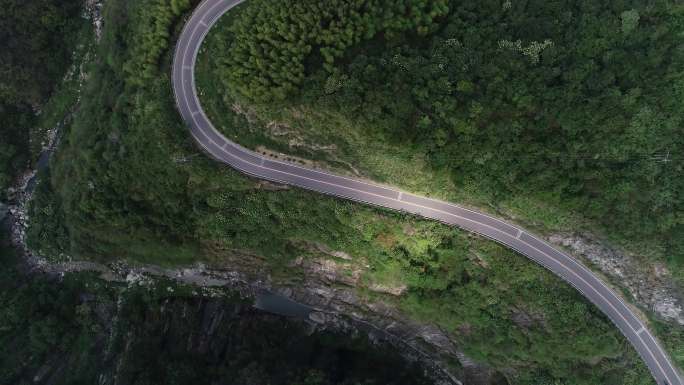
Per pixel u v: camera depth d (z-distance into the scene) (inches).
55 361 4082.2
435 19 3191.4
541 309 3403.1
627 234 3085.6
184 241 3828.7
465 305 3604.8
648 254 3107.8
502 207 3329.2
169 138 3326.8
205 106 3390.7
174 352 4028.1
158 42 3400.6
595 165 3024.1
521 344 3513.8
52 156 4244.6
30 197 4306.1
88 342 4141.2
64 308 4156.0
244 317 4168.3
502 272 3442.4
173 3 3339.1
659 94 2910.9
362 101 2987.2
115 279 4234.7
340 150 3280.0
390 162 3267.7
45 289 4178.2
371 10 3051.2
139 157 3452.3
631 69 2952.8
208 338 4104.3
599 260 3267.7
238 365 3855.8
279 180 3464.6
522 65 2999.5
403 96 2967.5
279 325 4185.5
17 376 3973.9
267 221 3572.8
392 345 4195.4
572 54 3063.5
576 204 3078.2
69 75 4279.0
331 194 3474.4
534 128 3031.5
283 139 3326.8
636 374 3336.6
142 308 4192.9
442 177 3292.3
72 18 4229.8
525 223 3363.7
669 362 3275.1
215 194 3533.5
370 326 4158.5
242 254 3902.6
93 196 3629.4
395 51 3061.0
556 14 3134.8
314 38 3058.6
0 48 4050.2
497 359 3715.6
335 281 3944.4
